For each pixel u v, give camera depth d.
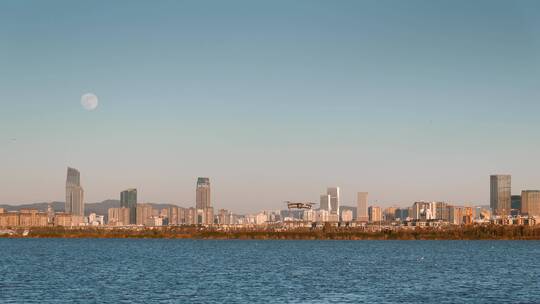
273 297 155.75
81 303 145.75
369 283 187.12
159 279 196.00
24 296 156.12
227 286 177.50
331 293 163.62
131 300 150.25
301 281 191.50
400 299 153.88
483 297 157.62
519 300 153.00
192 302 147.38
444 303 148.00
